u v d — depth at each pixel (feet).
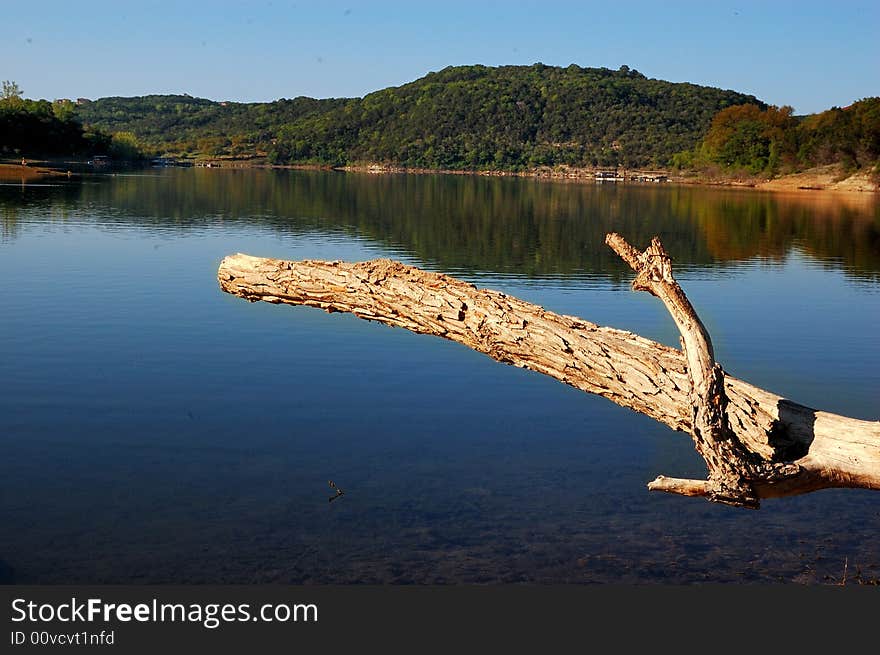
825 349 38.45
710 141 357.20
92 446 24.54
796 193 235.61
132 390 29.86
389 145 516.32
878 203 182.29
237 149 550.77
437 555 18.45
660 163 440.04
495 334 10.45
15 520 19.81
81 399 28.73
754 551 18.66
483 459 24.02
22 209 112.16
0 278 54.03
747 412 9.61
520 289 55.72
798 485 9.17
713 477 9.12
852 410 29.48
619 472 23.16
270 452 24.32
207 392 29.84
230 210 126.00
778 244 91.91
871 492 21.61
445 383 31.27
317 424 26.76
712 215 138.21
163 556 18.24
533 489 21.97
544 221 119.14
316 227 99.71
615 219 126.00
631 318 45.39
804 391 31.78
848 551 18.63
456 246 81.76
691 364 9.29
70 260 63.52
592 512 20.58
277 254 71.67
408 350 35.83
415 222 111.34
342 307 11.41
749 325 44.19
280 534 19.31
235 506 20.77
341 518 20.17
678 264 73.00
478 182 311.06
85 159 358.43
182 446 24.67
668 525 19.95
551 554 18.51
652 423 27.17
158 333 38.60
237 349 35.83
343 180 298.97
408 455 24.25
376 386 30.86
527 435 26.03
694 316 9.42
